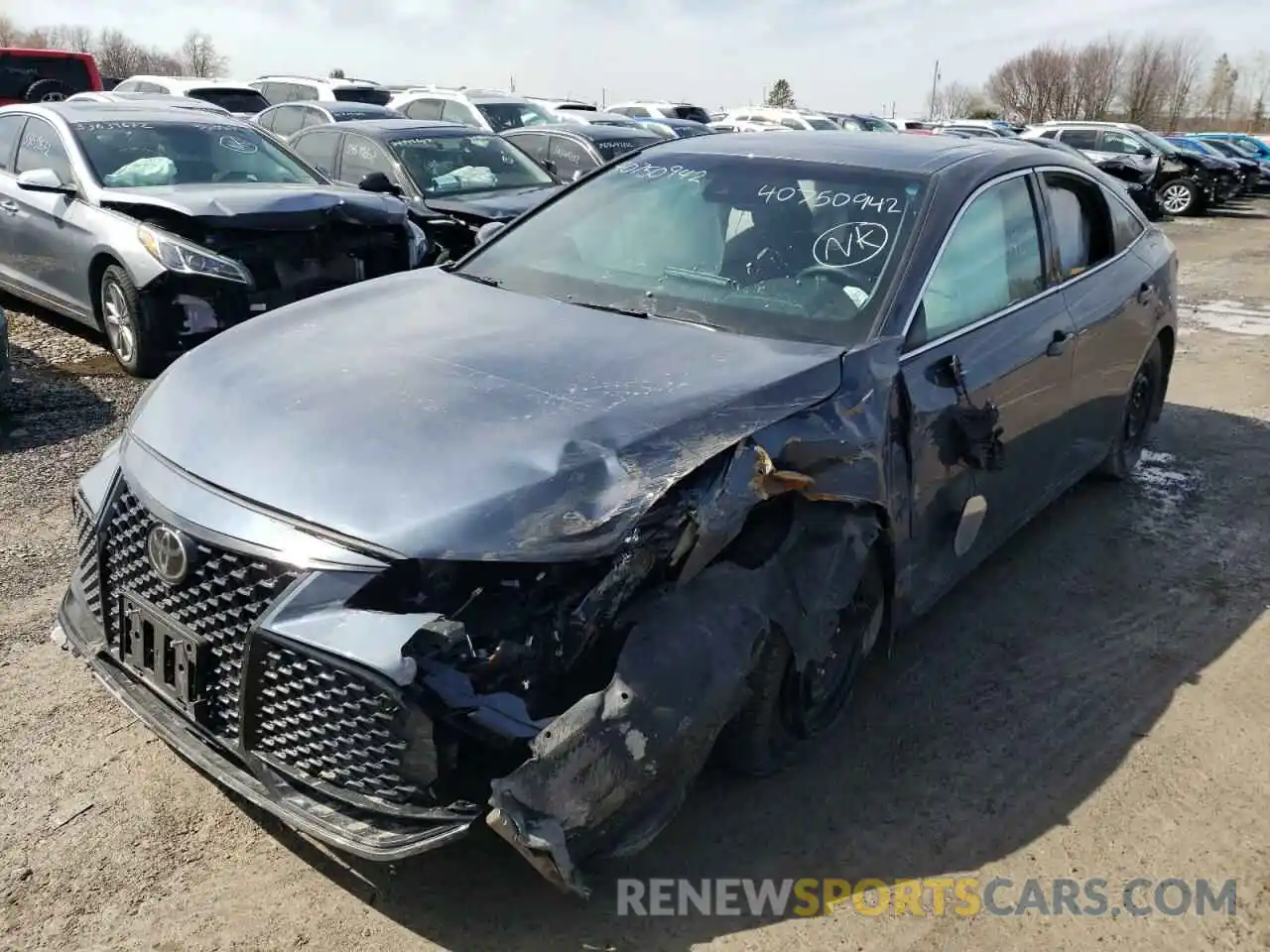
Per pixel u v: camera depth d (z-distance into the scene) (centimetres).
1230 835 294
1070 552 475
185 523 251
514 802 220
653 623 240
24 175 680
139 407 307
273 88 1819
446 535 232
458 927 249
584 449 249
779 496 279
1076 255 453
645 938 249
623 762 229
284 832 277
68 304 709
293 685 236
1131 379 505
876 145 407
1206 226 2088
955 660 379
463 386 276
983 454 344
